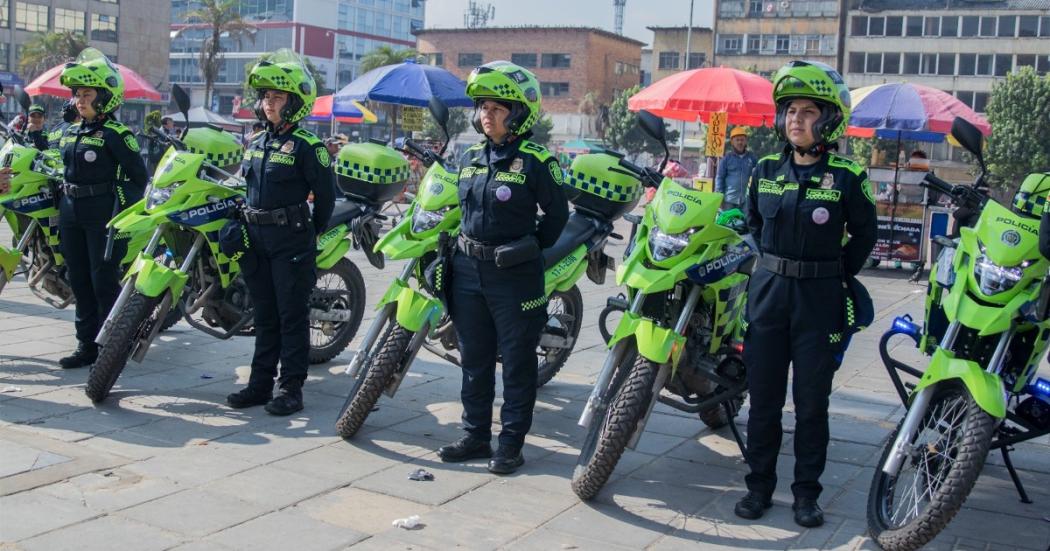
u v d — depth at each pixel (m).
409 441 5.54
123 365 5.82
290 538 4.13
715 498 4.88
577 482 4.68
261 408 6.06
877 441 5.87
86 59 6.60
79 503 4.38
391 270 12.20
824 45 72.94
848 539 4.39
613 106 70.00
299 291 5.94
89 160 6.50
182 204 6.01
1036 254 4.21
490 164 5.07
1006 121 53.62
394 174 7.03
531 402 5.18
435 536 4.23
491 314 5.18
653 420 6.19
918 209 14.25
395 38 103.94
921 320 10.30
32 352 7.11
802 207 4.43
